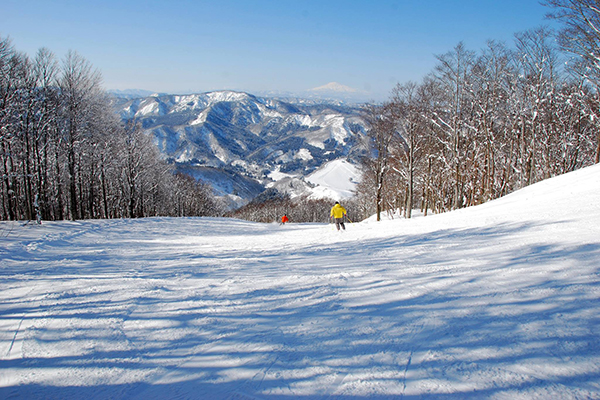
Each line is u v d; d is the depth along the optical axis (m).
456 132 21.16
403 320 2.96
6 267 7.11
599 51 13.87
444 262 4.99
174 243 13.00
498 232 6.96
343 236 11.34
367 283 4.22
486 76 20.09
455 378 2.07
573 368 2.06
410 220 14.36
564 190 10.83
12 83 19.59
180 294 4.34
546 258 4.41
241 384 2.21
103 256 8.91
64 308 3.95
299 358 2.46
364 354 2.45
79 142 23.91
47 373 2.53
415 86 21.31
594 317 2.65
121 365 2.59
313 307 3.49
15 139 20.25
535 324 2.64
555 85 19.84
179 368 2.48
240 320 3.29
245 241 12.99
